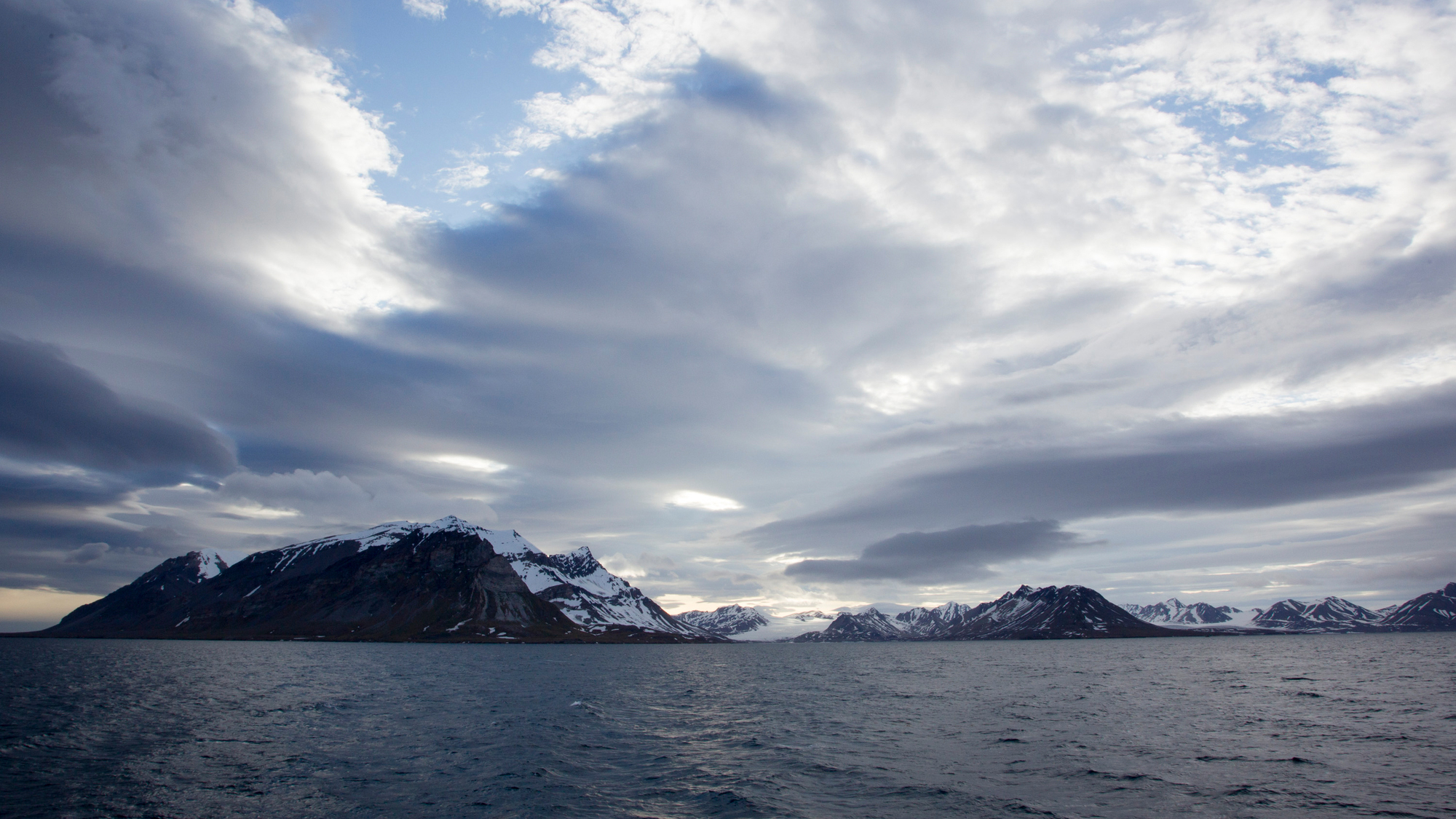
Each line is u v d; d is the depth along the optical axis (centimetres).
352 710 8250
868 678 14888
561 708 8800
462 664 19562
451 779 4731
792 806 4078
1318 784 4459
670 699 10200
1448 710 8031
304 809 3997
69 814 3859
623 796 4312
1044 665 19938
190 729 6575
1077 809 3966
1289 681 12569
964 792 4356
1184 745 5866
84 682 11606
